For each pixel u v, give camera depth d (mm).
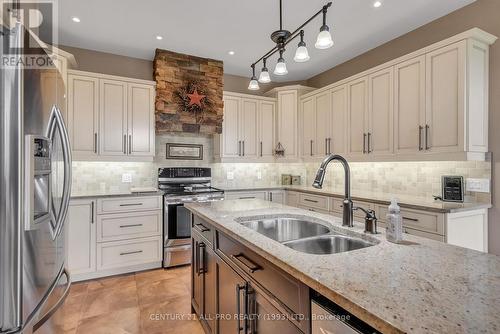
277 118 4320
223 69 4098
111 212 3004
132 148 3393
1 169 958
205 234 1890
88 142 3145
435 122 2441
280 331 1022
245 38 3213
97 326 2074
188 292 2637
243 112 4156
